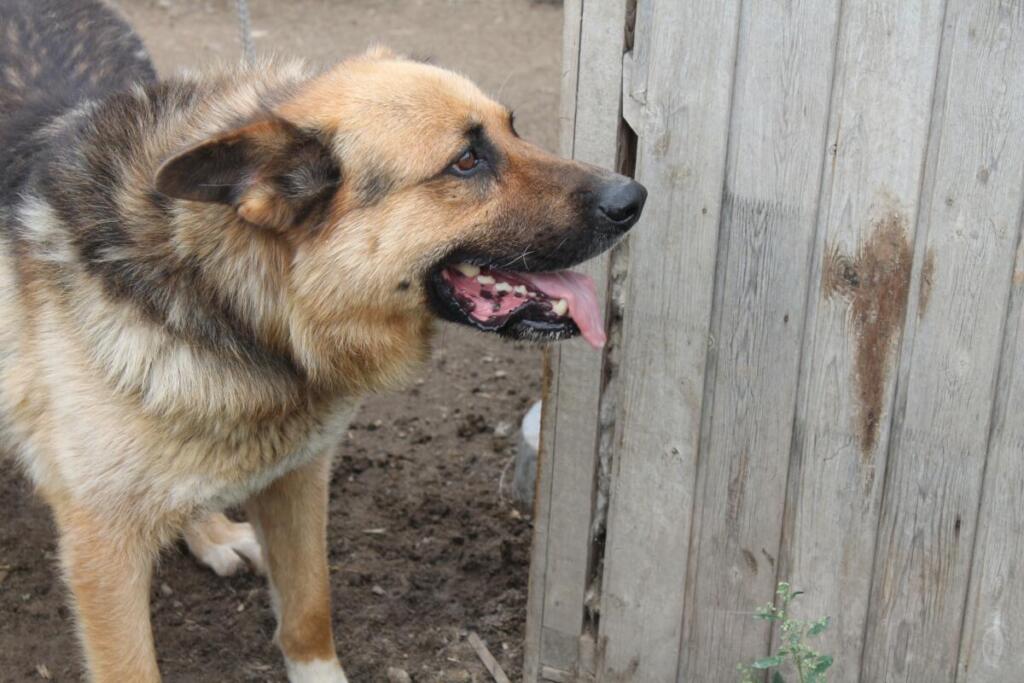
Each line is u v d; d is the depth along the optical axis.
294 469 1.86
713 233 1.76
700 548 1.85
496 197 1.73
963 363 1.72
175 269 1.73
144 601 1.81
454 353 2.55
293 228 1.72
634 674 1.91
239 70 1.84
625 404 1.83
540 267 1.74
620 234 1.73
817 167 1.72
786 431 1.79
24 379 1.79
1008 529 1.74
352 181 1.71
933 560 1.77
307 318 1.75
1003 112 1.65
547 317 1.78
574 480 1.87
